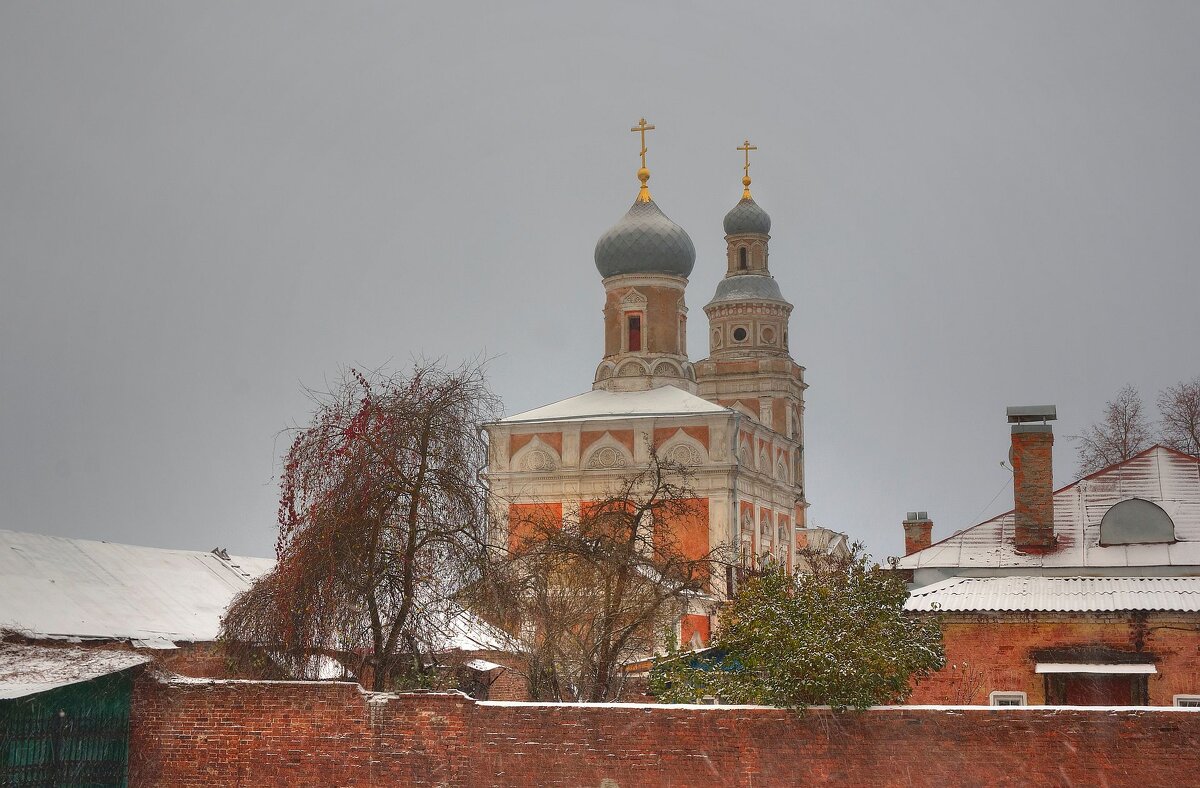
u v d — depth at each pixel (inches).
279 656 1192.8
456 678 1328.7
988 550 1375.5
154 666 1069.8
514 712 1015.0
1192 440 2490.2
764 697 1029.2
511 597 1278.3
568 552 1370.6
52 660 1069.1
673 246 3043.8
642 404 2842.0
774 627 1059.3
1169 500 1382.9
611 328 3051.2
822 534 3543.3
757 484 2881.4
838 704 980.6
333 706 1037.2
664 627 1370.6
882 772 970.7
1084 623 1205.1
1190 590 1237.1
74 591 1360.7
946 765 964.0
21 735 984.9
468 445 1270.9
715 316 4192.9
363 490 1208.8
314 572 1187.3
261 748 1040.8
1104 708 947.3
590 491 2699.3
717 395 4141.2
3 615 1246.3
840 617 1063.6
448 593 1243.2
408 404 1252.5
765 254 4234.7
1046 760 950.4
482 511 1267.2
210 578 1545.3
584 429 2738.7
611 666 1338.6
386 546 1219.9
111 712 1043.9
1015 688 1210.6
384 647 1208.2
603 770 999.0
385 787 1022.4
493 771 1011.3
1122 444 2556.6
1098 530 1365.7
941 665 1147.9
